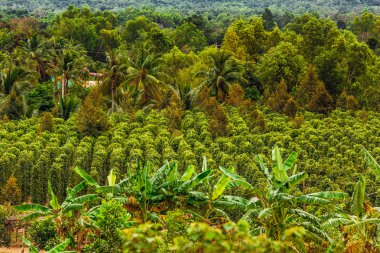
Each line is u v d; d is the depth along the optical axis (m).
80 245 27.59
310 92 73.88
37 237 27.69
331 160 49.12
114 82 72.19
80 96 77.19
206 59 89.06
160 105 71.06
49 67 85.88
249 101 69.75
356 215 24.36
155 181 25.58
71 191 26.83
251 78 83.31
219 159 49.69
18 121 63.72
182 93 73.44
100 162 47.00
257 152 54.09
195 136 57.50
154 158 48.12
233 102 73.12
